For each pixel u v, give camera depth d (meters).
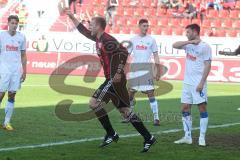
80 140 21.92
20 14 71.06
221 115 31.52
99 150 19.84
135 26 70.00
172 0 71.44
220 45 54.84
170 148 20.48
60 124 26.34
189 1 71.25
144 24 27.91
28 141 21.41
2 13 72.88
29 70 60.25
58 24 69.50
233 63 54.44
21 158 18.00
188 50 21.02
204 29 66.75
